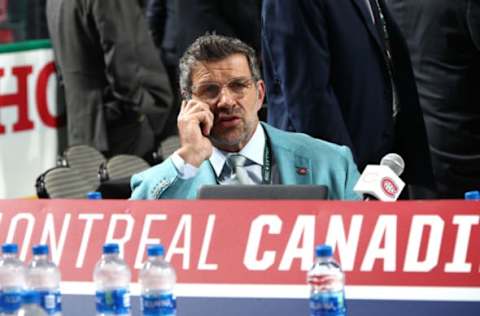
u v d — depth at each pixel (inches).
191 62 470.9
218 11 819.4
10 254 373.7
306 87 577.0
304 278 376.8
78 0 821.9
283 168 472.1
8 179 813.9
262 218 386.9
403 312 367.6
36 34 865.5
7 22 860.0
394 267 371.9
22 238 407.8
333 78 590.6
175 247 389.7
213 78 467.5
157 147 844.6
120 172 738.2
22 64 820.6
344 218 381.4
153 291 364.8
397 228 376.5
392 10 687.7
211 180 469.1
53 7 833.5
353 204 382.0
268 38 585.6
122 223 398.9
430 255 371.2
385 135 599.5
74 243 400.8
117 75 825.5
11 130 814.5
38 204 410.6
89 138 835.4
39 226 407.5
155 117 843.4
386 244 375.6
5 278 370.6
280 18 579.5
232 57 468.8
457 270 368.2
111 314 361.7
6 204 413.7
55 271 374.3
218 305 379.2
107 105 836.6
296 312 374.0
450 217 374.3
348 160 475.8
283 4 578.9
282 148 475.2
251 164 473.7
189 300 381.4
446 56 673.0
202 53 469.4
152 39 846.5
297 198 416.5
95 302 382.6
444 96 681.0
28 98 824.3
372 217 379.2
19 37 861.2
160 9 858.1
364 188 409.1
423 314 365.7
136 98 831.7
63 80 832.3
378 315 367.9
